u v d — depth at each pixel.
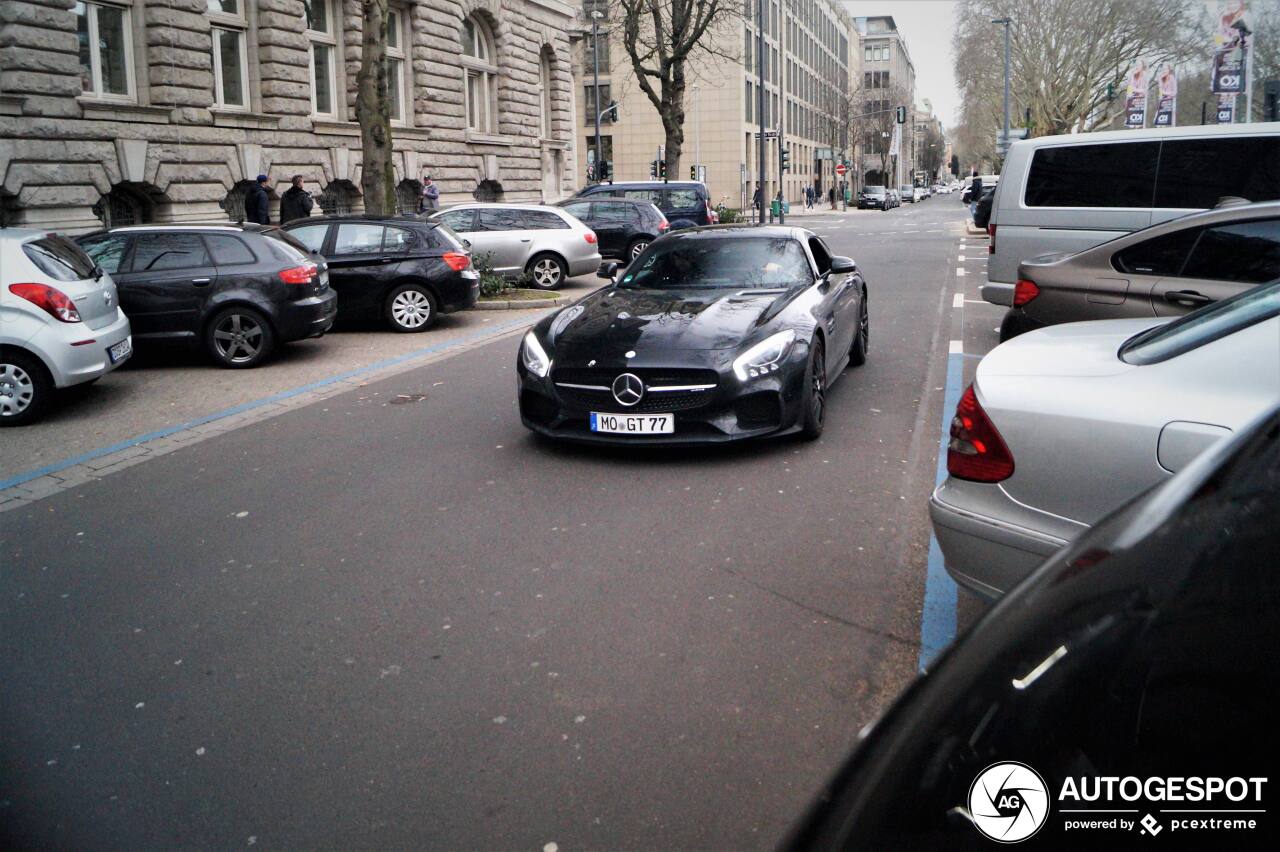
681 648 3.83
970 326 12.24
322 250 12.94
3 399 8.14
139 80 19.98
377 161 16.97
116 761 3.18
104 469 6.83
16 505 6.10
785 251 7.87
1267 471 1.21
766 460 6.40
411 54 28.27
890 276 19.27
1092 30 55.16
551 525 5.31
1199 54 55.34
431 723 3.34
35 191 17.64
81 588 4.70
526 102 34.47
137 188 20.17
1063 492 3.25
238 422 8.13
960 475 3.51
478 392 9.02
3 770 3.15
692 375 6.20
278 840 2.74
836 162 87.56
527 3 34.09
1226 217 7.05
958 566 3.53
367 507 5.75
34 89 17.45
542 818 2.79
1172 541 1.14
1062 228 10.20
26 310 8.08
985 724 0.95
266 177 19.95
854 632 3.94
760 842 2.66
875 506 5.47
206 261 10.54
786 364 6.35
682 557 4.79
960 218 51.97
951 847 0.84
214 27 22.06
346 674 3.72
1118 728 0.85
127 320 9.45
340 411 8.42
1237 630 0.90
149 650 4.00
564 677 3.63
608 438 6.34
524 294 16.41
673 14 29.06
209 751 3.22
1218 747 0.79
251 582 4.68
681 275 7.77
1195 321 3.57
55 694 3.65
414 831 2.75
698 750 3.11
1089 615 1.04
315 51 25.47
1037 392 3.37
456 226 17.53
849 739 3.15
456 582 4.58
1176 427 3.03
